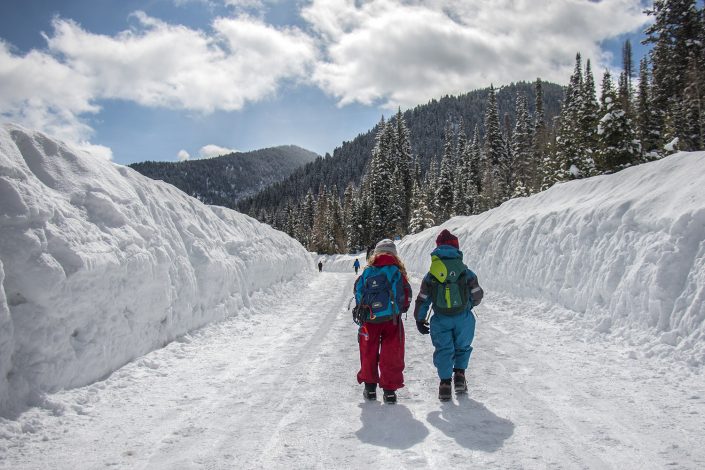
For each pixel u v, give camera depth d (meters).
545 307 8.65
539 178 45.69
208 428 3.50
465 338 4.19
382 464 2.84
